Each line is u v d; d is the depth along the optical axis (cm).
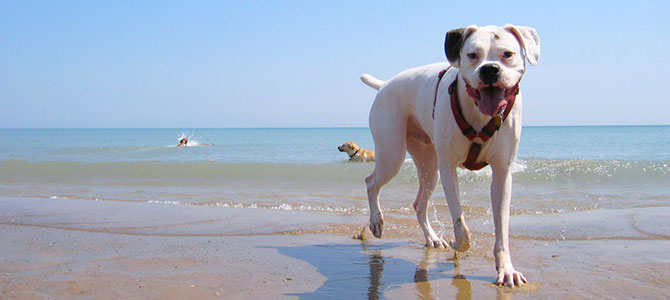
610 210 554
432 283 309
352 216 552
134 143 3216
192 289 297
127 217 544
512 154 306
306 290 296
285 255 382
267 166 1017
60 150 1877
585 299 271
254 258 372
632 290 283
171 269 340
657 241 400
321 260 368
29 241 428
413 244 423
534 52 286
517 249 389
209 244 420
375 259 371
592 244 398
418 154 423
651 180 795
